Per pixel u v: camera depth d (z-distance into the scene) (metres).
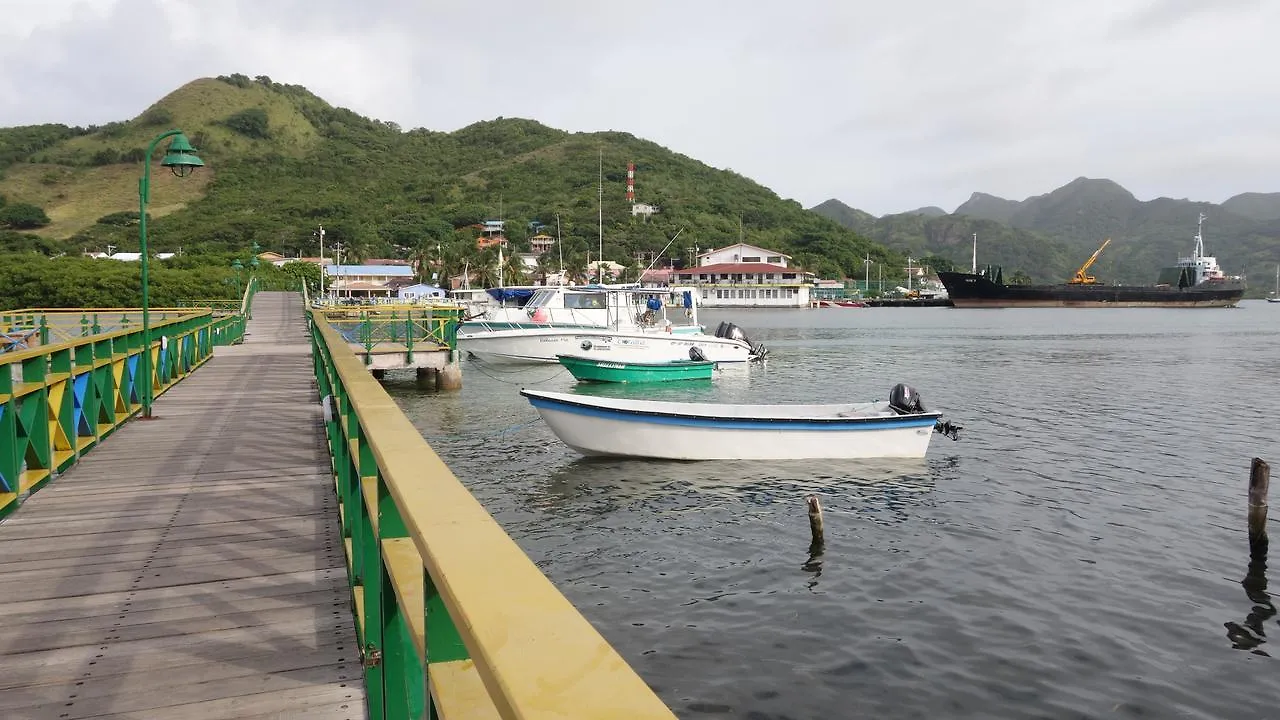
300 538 6.22
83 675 4.11
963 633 9.34
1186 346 54.31
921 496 15.00
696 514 13.84
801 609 9.98
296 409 12.74
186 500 7.29
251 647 4.42
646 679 8.32
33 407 7.61
